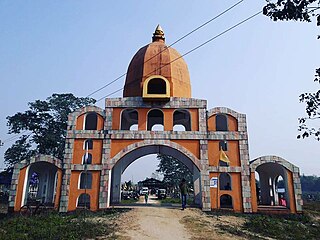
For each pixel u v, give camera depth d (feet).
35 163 90.22
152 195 233.76
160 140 83.25
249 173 80.89
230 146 83.76
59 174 82.02
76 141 84.12
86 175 86.07
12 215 77.10
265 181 106.32
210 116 86.07
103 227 55.83
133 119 103.60
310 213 84.23
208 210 77.15
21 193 80.28
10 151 134.51
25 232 56.13
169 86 86.53
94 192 79.56
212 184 80.02
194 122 85.46
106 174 80.64
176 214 70.33
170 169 202.49
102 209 77.25
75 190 79.87
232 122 85.97
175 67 95.50
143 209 75.10
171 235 51.57
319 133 30.35
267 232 59.52
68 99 145.18
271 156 82.53
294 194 79.41
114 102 87.20
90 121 100.01
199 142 83.56
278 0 30.17
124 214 69.46
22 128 136.46
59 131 140.26
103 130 84.74
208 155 82.53
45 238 49.32
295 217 75.46
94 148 83.51
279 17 30.27
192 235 52.21
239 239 51.55
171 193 199.41
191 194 172.76
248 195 78.79
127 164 97.19
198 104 86.79
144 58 95.25
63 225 60.08
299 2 28.94
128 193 161.79
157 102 86.94
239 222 67.00
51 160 82.74
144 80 91.25
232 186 80.28
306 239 57.11
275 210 78.02
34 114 137.08
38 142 134.82
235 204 78.43
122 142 83.61
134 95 92.17
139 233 52.16
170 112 86.43
